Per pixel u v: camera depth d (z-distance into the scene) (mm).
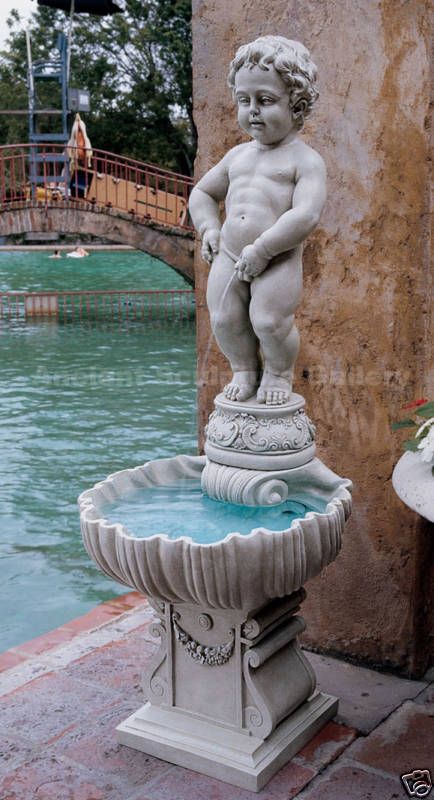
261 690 2629
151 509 2701
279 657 2781
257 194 2557
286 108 2506
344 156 3104
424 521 3205
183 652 2721
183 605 2670
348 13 2998
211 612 2619
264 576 2385
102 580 5660
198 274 3568
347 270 3180
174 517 2623
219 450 2678
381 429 3211
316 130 3133
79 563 5980
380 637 3324
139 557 2379
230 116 3348
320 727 2881
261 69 2443
